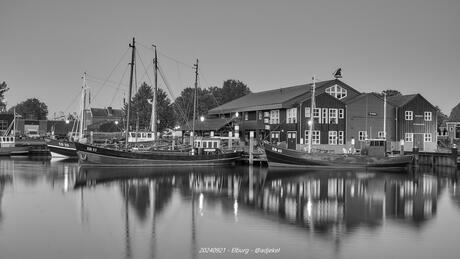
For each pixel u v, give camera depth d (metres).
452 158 55.59
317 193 32.56
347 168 51.25
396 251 18.12
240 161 59.31
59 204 27.31
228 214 24.69
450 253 17.92
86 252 17.73
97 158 50.78
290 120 61.50
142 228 21.41
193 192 32.47
